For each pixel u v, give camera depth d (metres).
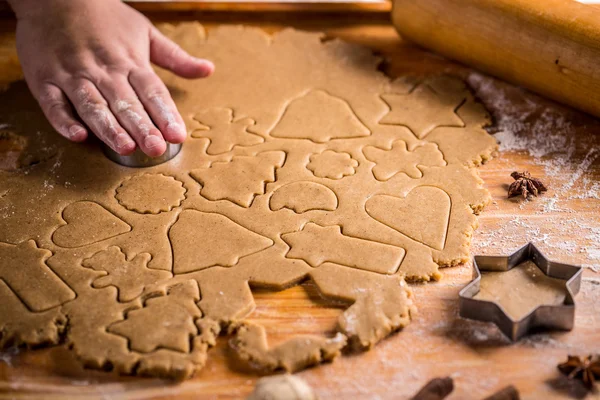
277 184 0.56
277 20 0.74
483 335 0.47
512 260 0.50
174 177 0.57
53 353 0.47
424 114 0.62
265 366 0.46
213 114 0.62
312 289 0.50
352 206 0.54
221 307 0.48
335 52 0.69
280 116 0.62
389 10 0.73
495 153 0.59
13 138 0.61
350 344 0.47
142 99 0.58
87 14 0.62
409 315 0.48
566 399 0.44
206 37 0.71
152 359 0.46
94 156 0.58
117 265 0.50
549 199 0.55
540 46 0.60
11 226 0.53
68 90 0.59
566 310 0.46
